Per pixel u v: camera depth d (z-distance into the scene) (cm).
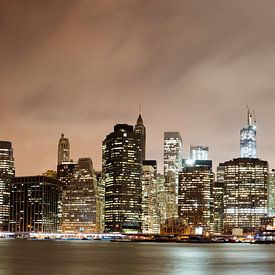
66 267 19888
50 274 17050
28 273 17338
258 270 19188
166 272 18188
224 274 17600
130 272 18062
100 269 19138
